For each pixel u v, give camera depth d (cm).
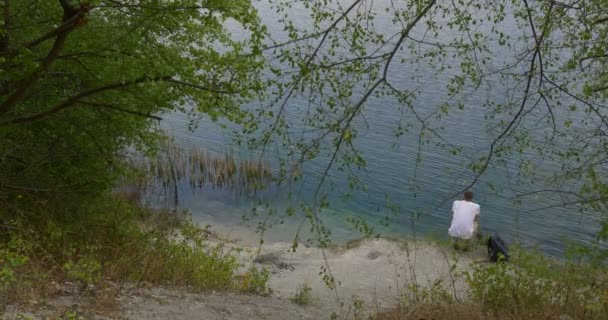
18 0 820
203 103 858
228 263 1105
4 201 902
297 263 1435
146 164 1908
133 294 778
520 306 821
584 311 777
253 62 705
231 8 774
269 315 847
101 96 933
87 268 754
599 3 683
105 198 1075
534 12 696
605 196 689
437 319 820
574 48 738
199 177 1936
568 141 813
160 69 830
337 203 1723
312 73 664
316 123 720
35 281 704
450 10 691
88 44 849
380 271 1370
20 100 840
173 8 778
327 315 934
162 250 1029
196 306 792
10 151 875
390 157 1991
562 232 1274
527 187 1312
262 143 702
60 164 982
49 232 877
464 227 1469
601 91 758
